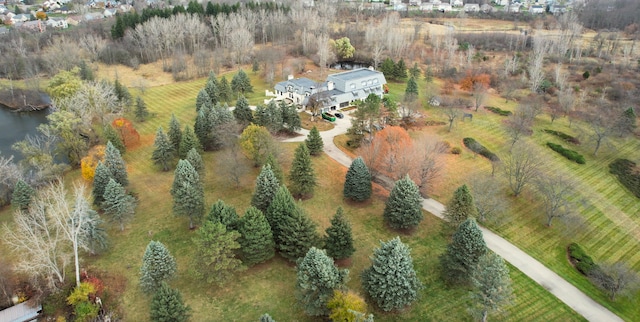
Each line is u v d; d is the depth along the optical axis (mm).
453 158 89625
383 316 52969
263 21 179125
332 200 75250
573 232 69750
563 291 58375
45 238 62156
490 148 94562
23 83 136875
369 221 70250
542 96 123875
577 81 135875
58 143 86250
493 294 48281
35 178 76812
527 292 57812
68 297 53031
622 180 85125
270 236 58500
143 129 103125
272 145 81062
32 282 55281
